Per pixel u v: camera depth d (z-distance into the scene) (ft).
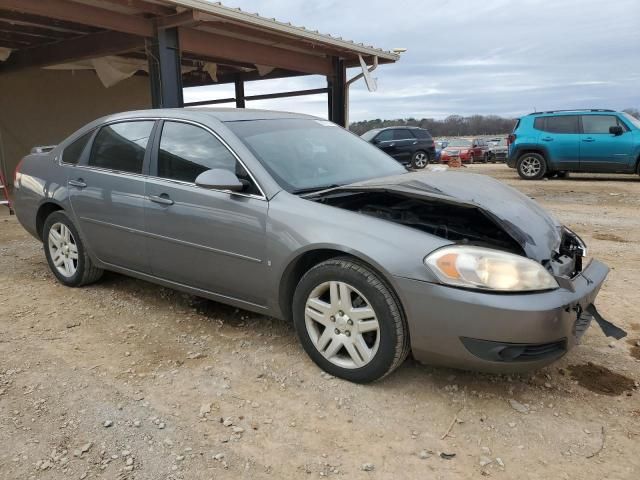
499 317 8.54
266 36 33.06
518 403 9.48
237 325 12.77
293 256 10.21
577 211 29.91
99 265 14.58
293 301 10.59
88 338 12.06
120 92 49.62
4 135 41.63
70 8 24.08
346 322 9.89
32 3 22.79
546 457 8.09
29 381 10.14
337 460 8.04
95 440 8.42
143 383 10.12
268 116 13.41
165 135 12.85
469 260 8.79
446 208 11.33
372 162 13.78
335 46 36.81
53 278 16.38
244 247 10.92
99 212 13.76
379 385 10.03
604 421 8.97
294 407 9.36
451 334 8.86
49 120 44.42
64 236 15.30
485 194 10.83
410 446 8.36
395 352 9.41
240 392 9.84
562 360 11.06
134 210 12.87
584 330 9.82
